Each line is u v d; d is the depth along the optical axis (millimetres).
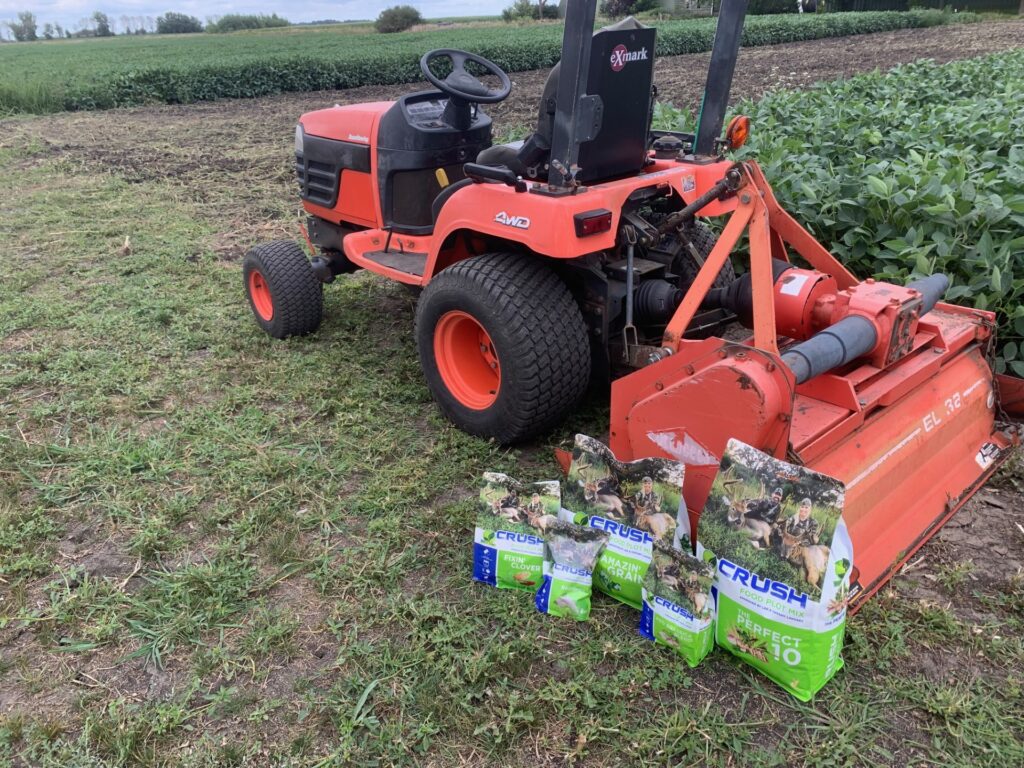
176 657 2574
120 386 4336
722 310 3574
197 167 10445
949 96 8023
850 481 2637
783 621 2248
